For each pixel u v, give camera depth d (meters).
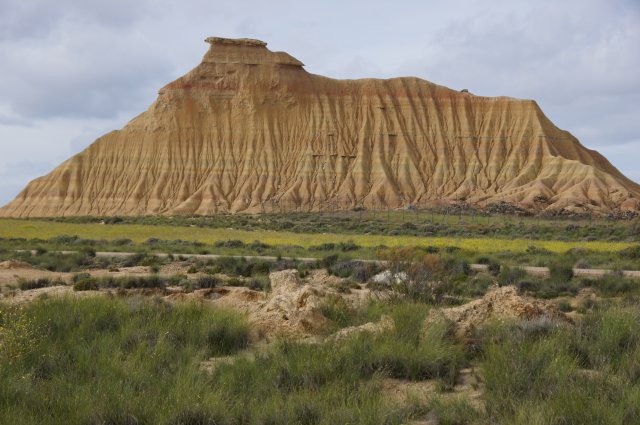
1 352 9.48
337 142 175.25
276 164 168.38
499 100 186.25
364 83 190.50
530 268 32.97
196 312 12.96
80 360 9.43
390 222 103.00
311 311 13.00
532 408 6.89
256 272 30.11
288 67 189.12
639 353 8.70
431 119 183.12
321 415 7.26
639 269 32.66
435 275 17.58
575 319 12.64
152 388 8.24
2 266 30.95
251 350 11.30
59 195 158.62
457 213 131.25
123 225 93.44
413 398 7.89
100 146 169.62
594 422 6.67
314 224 98.44
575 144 181.75
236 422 7.36
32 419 7.04
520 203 142.00
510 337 9.83
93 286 22.42
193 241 55.88
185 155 168.00
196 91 180.75
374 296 16.59
